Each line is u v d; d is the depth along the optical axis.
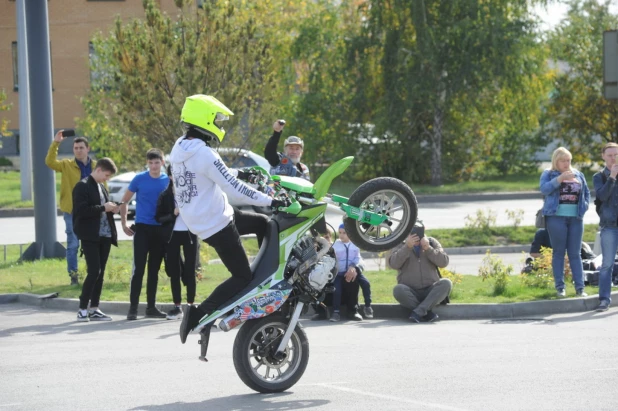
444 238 40.91
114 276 28.64
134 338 20.88
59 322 23.27
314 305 23.88
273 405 14.38
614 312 24.08
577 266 25.17
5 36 83.50
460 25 66.94
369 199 16.12
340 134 72.50
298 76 77.00
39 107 33.38
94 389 15.58
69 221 28.20
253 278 15.11
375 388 15.38
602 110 79.38
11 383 16.06
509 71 67.25
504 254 39.28
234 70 32.44
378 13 69.38
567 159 24.81
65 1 82.06
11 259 34.06
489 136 77.38
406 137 73.12
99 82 62.50
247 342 15.09
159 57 31.77
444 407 13.96
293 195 15.37
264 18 71.12
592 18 81.38
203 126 14.72
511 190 67.56
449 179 77.00
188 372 16.95
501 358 17.80
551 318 23.33
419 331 21.62
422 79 67.81
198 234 14.81
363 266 23.97
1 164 82.38
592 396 14.53
